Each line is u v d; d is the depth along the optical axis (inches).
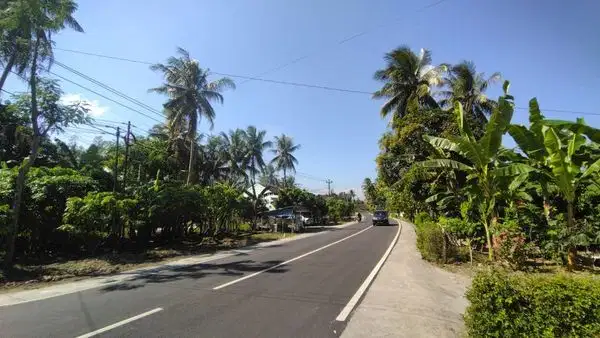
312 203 1851.6
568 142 449.7
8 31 473.7
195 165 1594.5
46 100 500.7
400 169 917.8
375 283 361.1
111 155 1068.5
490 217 531.2
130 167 1064.8
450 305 280.8
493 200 478.0
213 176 1807.3
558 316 169.2
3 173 548.7
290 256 575.5
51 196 577.0
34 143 486.6
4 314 264.4
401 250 640.4
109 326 231.6
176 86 1190.9
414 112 773.3
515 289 179.6
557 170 421.1
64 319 248.8
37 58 492.1
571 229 424.2
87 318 249.9
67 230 544.7
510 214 523.8
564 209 558.9
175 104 1204.5
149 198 719.1
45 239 590.9
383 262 499.5
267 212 1418.6
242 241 853.8
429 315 253.8
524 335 173.2
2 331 225.0
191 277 404.8
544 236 481.7
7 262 443.5
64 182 589.9
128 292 332.2
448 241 499.5
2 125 788.0
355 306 276.4
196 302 289.6
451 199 623.2
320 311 263.1
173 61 1209.4
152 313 259.6
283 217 1318.9
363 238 910.4
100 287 361.4
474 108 1186.0
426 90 1002.7
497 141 464.4
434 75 1057.5
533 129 457.7
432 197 644.1
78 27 593.3
